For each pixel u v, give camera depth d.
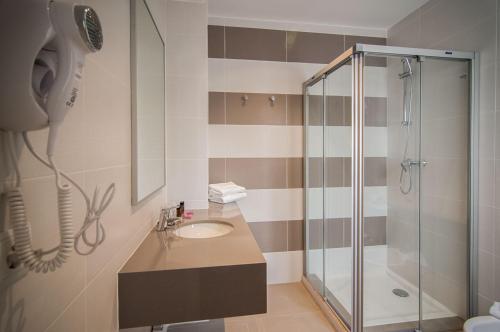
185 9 1.74
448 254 1.74
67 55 0.38
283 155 2.26
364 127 1.57
